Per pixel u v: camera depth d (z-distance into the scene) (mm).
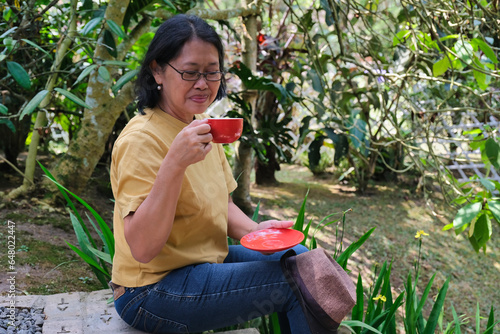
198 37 1396
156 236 1297
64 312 1705
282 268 1416
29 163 3410
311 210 5219
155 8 3443
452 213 5625
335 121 4211
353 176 6215
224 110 6527
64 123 4766
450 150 6352
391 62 4691
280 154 4562
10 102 3697
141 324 1521
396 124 3227
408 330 1930
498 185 2400
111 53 2924
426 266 4578
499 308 4219
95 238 3211
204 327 1497
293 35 5043
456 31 3500
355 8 3254
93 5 3539
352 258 4371
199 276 1453
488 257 4984
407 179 6297
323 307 1364
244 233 1732
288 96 3902
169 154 1257
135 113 4508
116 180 1441
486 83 2734
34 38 3322
